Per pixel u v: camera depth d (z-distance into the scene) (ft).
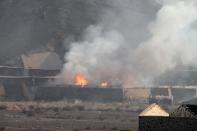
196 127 381.81
